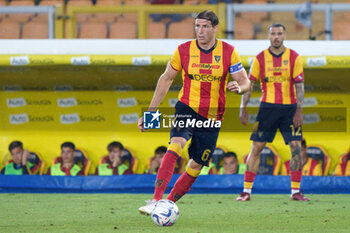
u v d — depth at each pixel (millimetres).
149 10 23453
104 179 21703
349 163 22047
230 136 23188
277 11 23078
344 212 14141
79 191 21297
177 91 23078
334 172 22078
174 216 11531
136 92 23438
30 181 21703
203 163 12141
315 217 13109
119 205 16016
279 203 16484
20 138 23453
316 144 22672
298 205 15914
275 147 22781
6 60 20734
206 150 12164
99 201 17219
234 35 23281
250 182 17484
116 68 21328
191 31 23484
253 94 23156
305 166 22109
